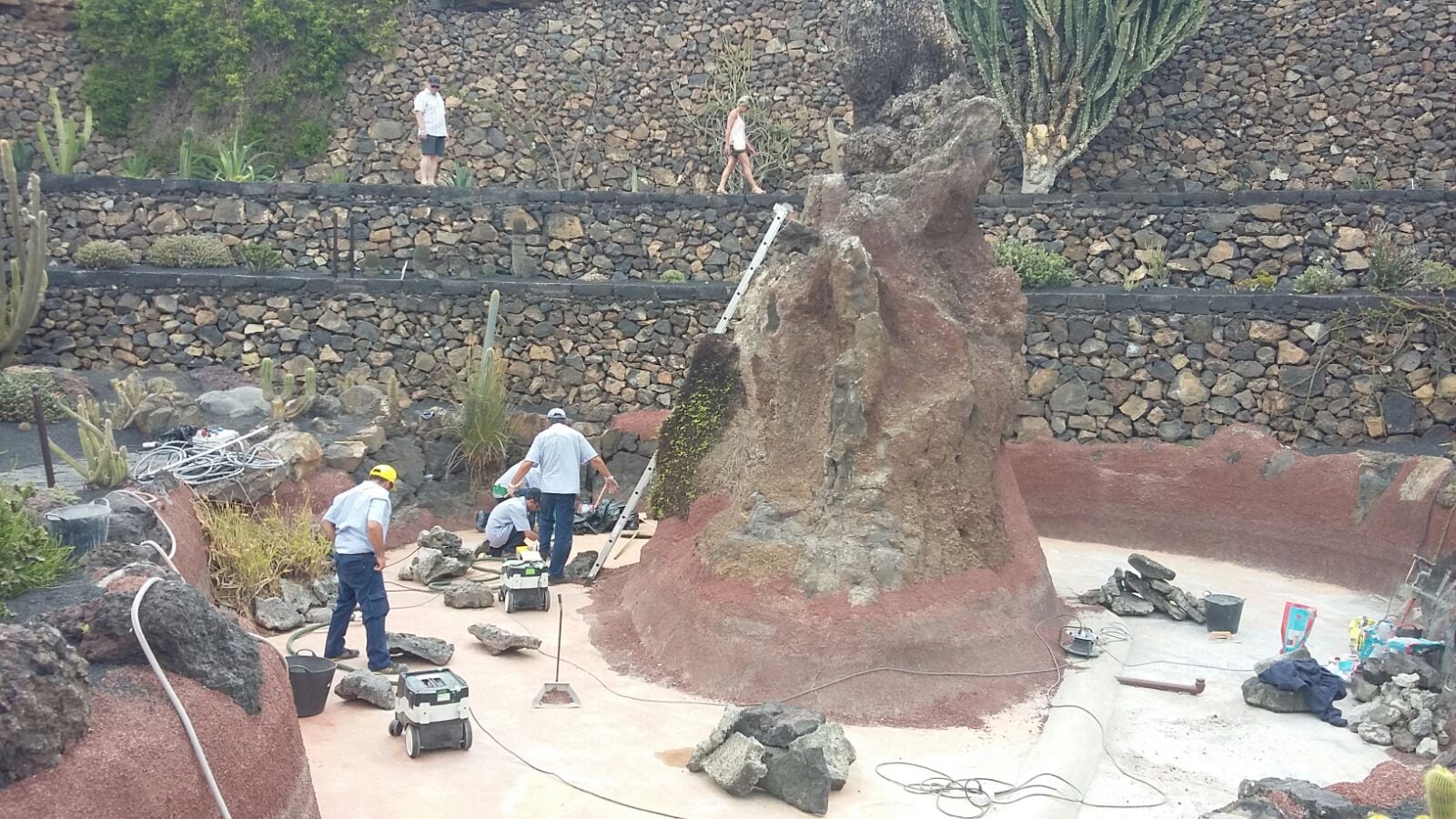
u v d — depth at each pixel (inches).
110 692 163.6
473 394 530.0
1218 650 351.6
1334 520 454.9
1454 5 644.7
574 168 759.7
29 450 434.3
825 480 329.4
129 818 145.5
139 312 562.3
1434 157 648.4
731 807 230.2
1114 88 679.7
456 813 222.2
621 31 769.6
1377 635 327.6
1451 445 471.5
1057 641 335.3
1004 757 260.7
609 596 391.5
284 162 749.9
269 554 371.2
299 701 267.0
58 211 602.9
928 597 309.7
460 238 626.2
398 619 364.2
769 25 761.6
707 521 356.2
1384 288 538.6
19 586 224.4
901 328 352.5
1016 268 578.2
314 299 572.4
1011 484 378.0
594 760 251.9
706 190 756.6
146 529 293.9
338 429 514.9
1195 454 515.2
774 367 353.1
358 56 763.4
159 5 746.8
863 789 240.7
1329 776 256.1
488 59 765.3
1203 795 245.3
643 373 586.2
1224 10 687.7
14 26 734.5
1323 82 669.9
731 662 298.7
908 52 451.8
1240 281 587.5
